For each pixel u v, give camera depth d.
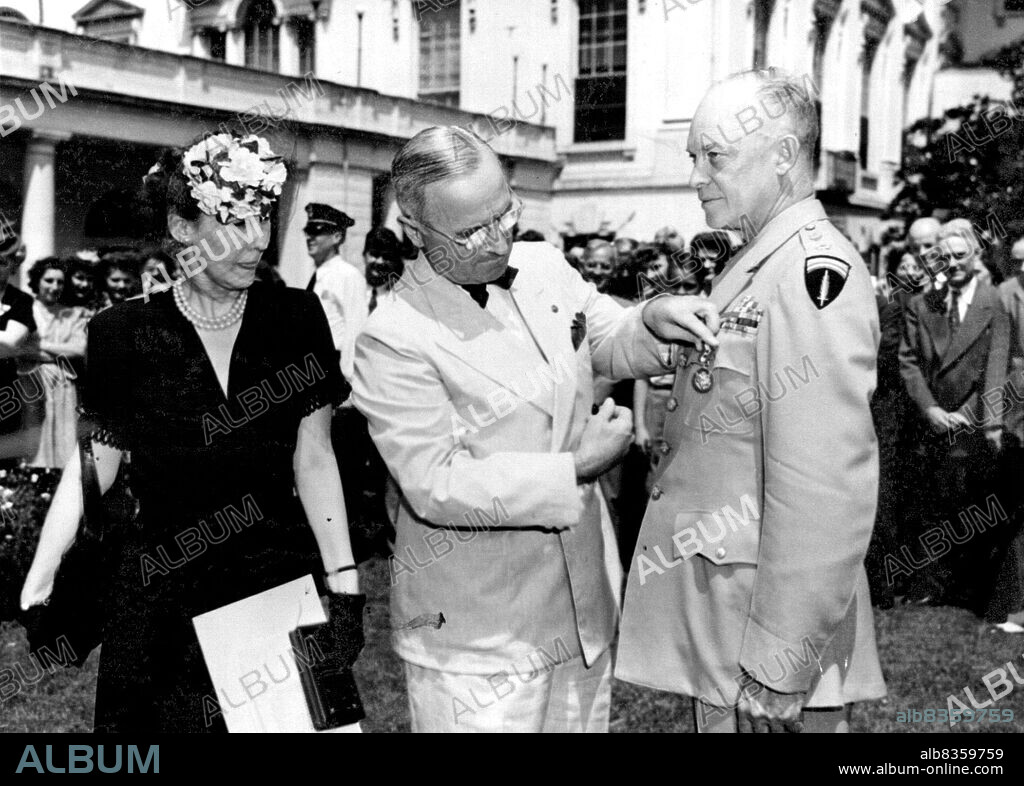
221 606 2.23
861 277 1.99
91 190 11.71
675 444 2.27
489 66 14.37
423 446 2.14
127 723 2.23
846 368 1.93
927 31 10.64
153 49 11.67
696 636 2.20
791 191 2.13
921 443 5.30
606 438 2.12
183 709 2.23
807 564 1.94
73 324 6.16
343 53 14.52
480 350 2.18
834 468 1.93
